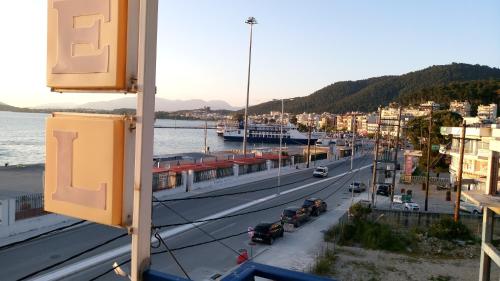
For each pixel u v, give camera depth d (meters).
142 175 2.49
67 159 2.69
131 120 2.54
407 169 57.97
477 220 29.92
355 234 26.28
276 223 25.66
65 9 2.69
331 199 41.59
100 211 2.54
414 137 84.38
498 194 10.82
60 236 22.41
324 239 26.14
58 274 17.14
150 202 2.57
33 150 101.25
